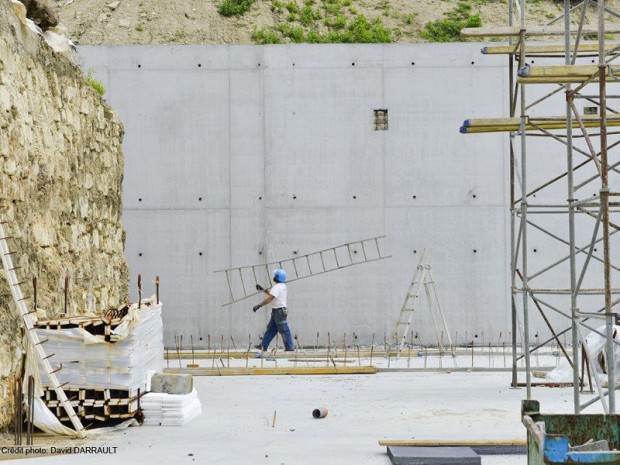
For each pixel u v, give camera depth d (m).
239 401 16.86
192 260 28.14
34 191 15.49
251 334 28.08
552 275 28.23
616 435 9.05
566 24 15.45
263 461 11.24
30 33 15.96
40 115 16.19
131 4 37.97
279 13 37.84
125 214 28.11
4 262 13.18
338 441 12.67
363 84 28.50
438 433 13.23
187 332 28.02
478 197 28.33
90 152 19.78
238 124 28.42
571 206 13.74
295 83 28.48
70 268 17.44
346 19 38.06
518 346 28.03
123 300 22.30
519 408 15.70
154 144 28.25
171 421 14.01
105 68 28.23
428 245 28.31
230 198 28.28
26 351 13.30
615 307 28.17
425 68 28.52
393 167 28.42
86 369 13.56
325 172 28.41
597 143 28.34
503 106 28.41
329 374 21.62
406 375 21.31
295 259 28.25
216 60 28.44
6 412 12.85
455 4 39.56
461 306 28.19
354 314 28.16
